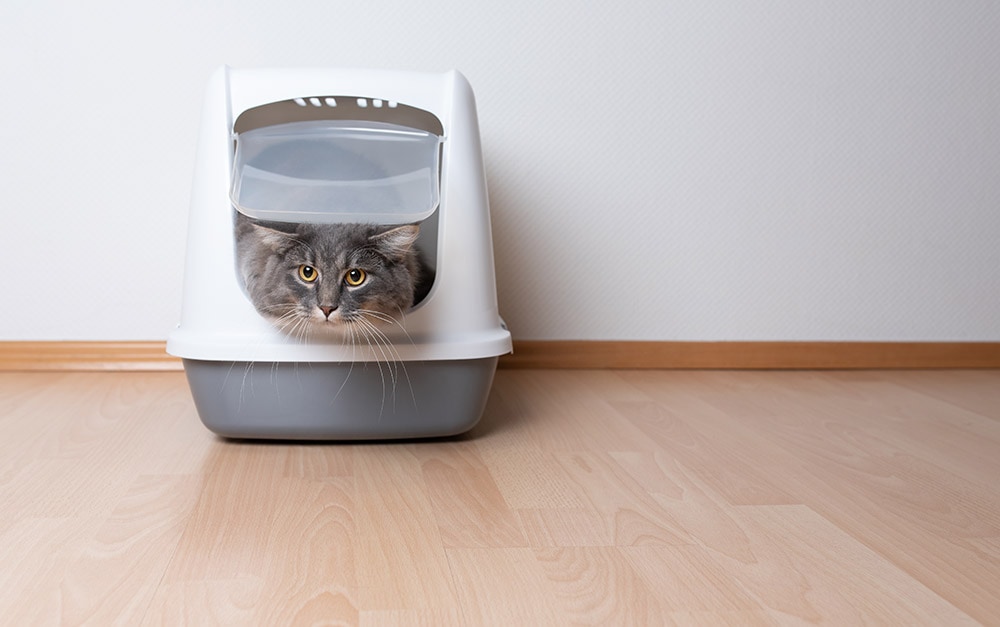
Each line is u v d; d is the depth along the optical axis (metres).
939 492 1.15
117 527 0.96
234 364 1.24
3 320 1.77
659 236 1.89
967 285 1.98
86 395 1.60
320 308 1.13
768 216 1.91
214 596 0.80
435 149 1.29
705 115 1.87
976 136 1.95
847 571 0.89
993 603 0.82
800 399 1.67
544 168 1.84
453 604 0.80
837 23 1.88
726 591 0.83
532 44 1.81
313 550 0.91
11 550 0.89
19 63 1.70
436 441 1.34
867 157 1.92
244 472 1.17
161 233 1.78
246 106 1.28
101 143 1.74
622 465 1.23
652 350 1.92
